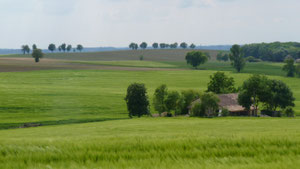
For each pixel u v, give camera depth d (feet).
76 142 34.30
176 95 308.40
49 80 531.91
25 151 29.91
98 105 329.72
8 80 512.63
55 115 279.49
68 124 237.45
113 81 547.90
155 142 32.35
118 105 334.85
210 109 275.18
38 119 260.83
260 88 314.35
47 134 149.18
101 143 32.94
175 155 27.45
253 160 24.99
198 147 30.50
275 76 646.74
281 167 22.15
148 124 179.63
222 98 337.72
